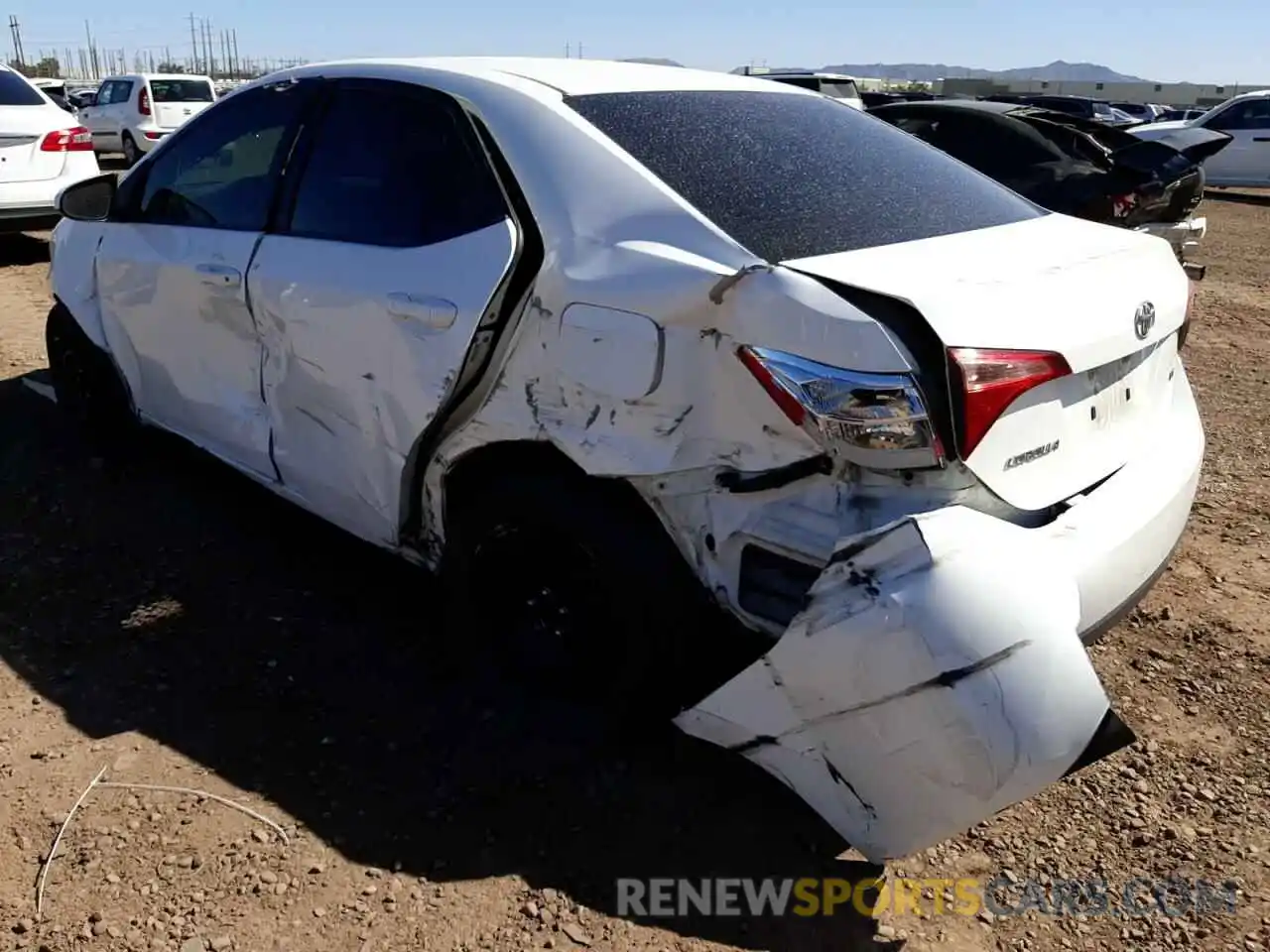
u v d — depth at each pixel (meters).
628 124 2.91
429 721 2.97
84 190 4.15
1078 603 2.18
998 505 2.32
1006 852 2.60
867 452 2.21
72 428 4.98
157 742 2.87
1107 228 3.03
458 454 2.88
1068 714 2.08
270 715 2.99
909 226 2.78
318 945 2.26
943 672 2.05
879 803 2.21
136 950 2.23
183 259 3.71
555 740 2.89
